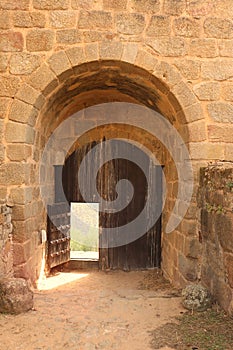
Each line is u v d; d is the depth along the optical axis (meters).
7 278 3.79
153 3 4.44
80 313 3.56
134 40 4.42
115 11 4.41
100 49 4.38
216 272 3.68
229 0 4.50
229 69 4.48
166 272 5.66
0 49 4.37
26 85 4.35
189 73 4.45
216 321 3.27
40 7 4.38
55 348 2.81
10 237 4.21
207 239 4.00
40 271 5.20
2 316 3.35
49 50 4.37
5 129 4.33
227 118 4.45
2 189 4.27
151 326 3.22
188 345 2.82
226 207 3.43
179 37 4.46
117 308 3.73
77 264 6.42
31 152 4.59
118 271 6.21
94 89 5.46
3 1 4.38
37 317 3.38
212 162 4.41
